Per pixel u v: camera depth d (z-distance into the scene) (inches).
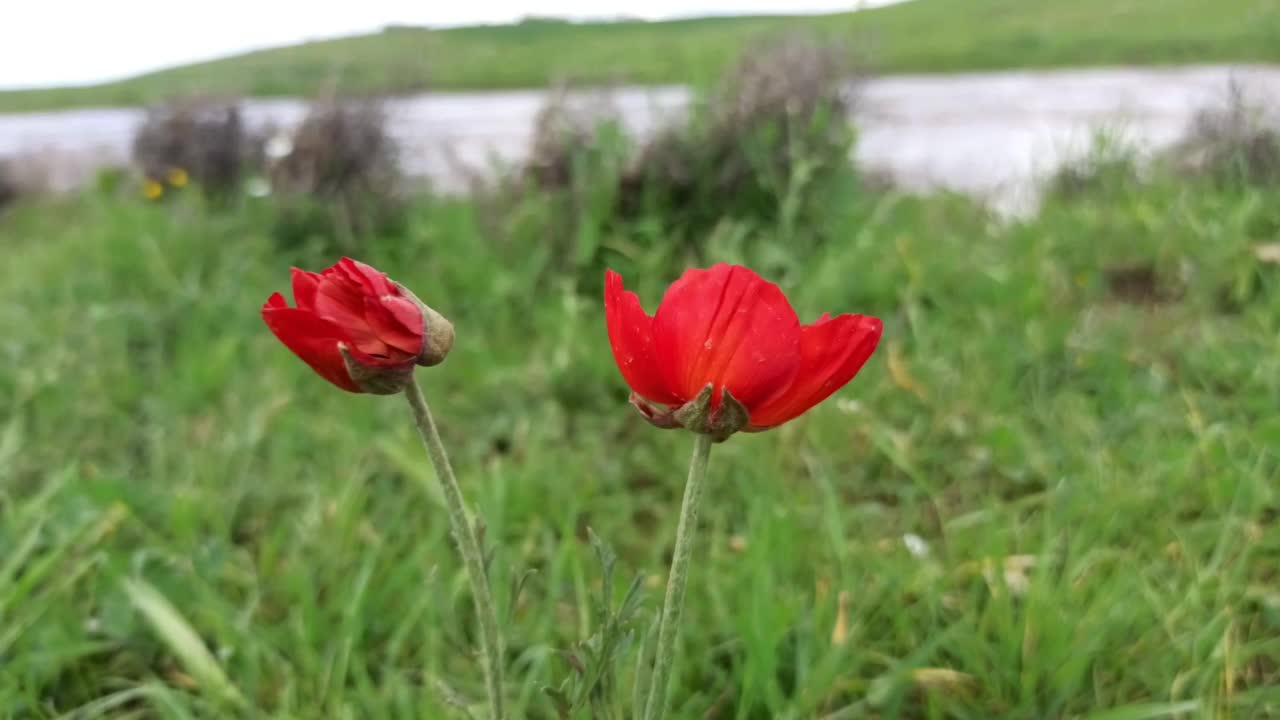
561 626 14.4
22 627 13.8
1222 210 29.3
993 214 34.1
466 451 21.0
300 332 6.7
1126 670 12.4
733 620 13.8
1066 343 22.7
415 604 14.5
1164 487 16.2
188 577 15.6
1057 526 15.2
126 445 22.1
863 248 28.2
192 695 14.0
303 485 19.4
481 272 30.3
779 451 19.1
